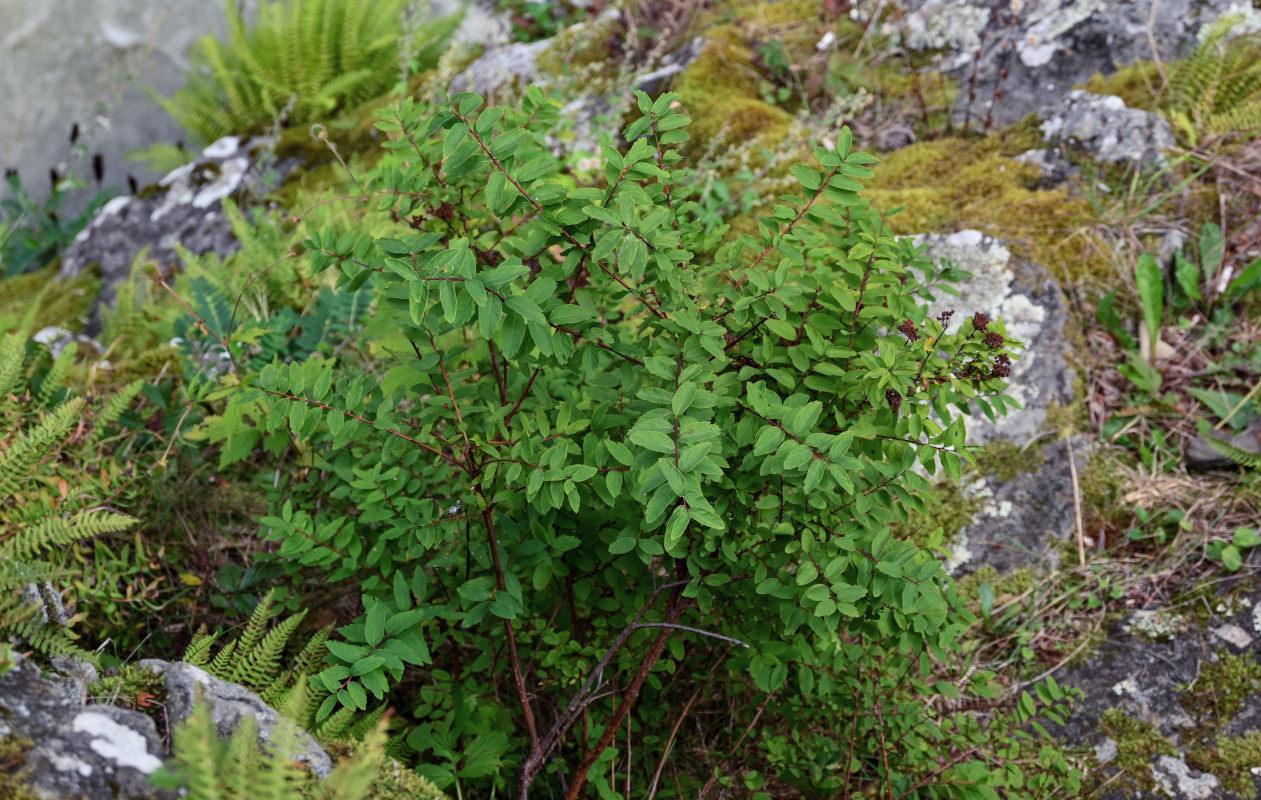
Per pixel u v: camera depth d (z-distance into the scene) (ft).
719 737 8.14
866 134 13.64
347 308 10.50
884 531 5.99
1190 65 12.39
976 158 12.56
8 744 4.60
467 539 6.77
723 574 6.25
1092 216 11.32
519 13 20.65
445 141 5.65
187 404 9.67
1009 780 7.00
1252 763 7.98
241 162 17.22
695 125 14.12
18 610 5.29
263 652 6.51
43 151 22.68
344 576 6.73
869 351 6.51
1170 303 11.05
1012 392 10.23
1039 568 9.55
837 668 7.30
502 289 5.25
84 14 22.81
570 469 5.60
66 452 8.43
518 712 7.82
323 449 8.42
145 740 5.03
